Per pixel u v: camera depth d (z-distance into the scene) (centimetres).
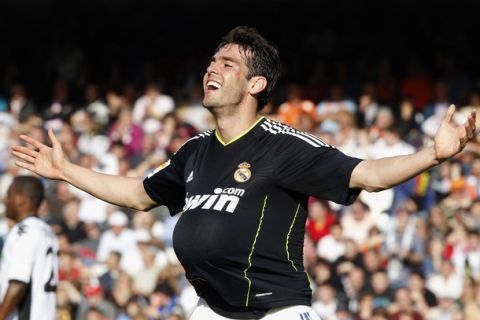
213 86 1563
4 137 5353
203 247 1496
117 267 4122
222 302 1536
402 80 5497
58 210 4488
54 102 5756
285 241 1504
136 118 5359
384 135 4734
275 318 1498
